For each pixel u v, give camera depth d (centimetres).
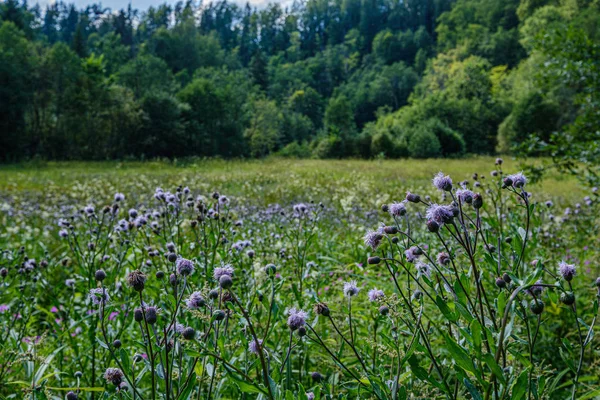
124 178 1728
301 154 5278
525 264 331
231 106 5212
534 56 3647
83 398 279
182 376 185
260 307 296
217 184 1573
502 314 162
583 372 304
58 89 3894
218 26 16062
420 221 501
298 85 10969
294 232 418
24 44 3903
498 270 193
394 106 10888
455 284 168
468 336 152
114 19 12244
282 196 1223
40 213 917
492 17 10556
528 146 654
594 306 166
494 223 283
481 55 9106
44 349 292
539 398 164
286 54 15138
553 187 1413
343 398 184
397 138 4700
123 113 4006
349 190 1219
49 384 285
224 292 193
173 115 4350
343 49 14262
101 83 4125
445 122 5850
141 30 13675
